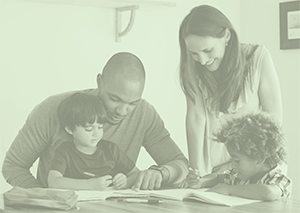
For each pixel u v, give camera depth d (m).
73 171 2.15
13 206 1.58
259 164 1.96
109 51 2.24
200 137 2.47
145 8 2.27
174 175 2.38
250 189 1.80
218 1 2.57
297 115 2.71
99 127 2.20
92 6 2.20
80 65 2.17
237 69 2.49
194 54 2.44
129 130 2.28
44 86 2.09
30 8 2.05
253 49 2.54
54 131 2.12
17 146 2.04
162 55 2.38
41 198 1.57
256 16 2.71
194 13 2.45
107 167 2.22
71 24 2.15
